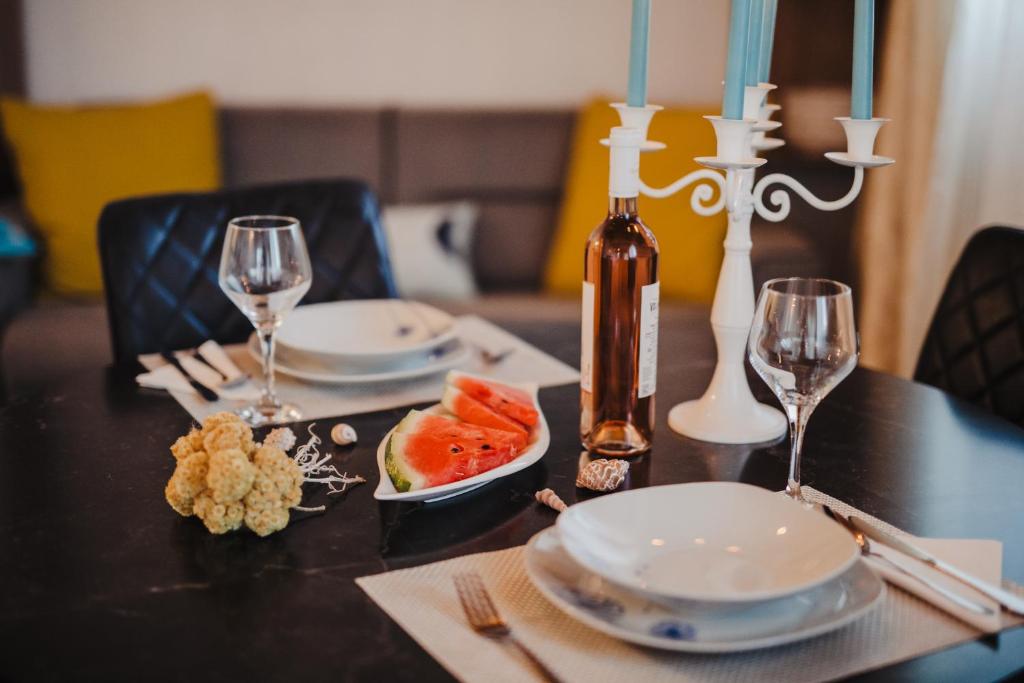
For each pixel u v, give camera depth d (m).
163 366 1.41
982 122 2.62
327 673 0.74
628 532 0.87
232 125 3.19
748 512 0.89
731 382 1.20
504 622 0.80
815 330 0.92
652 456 1.13
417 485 0.98
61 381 1.37
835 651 0.77
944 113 2.61
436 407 1.18
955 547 0.90
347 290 1.83
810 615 0.77
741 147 1.04
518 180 3.22
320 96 3.43
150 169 3.03
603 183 3.03
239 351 1.49
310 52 3.39
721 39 3.49
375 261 1.86
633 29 1.08
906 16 2.68
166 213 1.71
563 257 3.09
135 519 0.98
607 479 1.03
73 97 3.34
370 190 1.88
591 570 0.77
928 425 1.23
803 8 3.02
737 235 1.15
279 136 3.19
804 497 1.03
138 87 3.36
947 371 1.58
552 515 0.99
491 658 0.76
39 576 0.87
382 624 0.80
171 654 0.76
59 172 2.98
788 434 1.19
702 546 0.87
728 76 1.02
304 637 0.79
